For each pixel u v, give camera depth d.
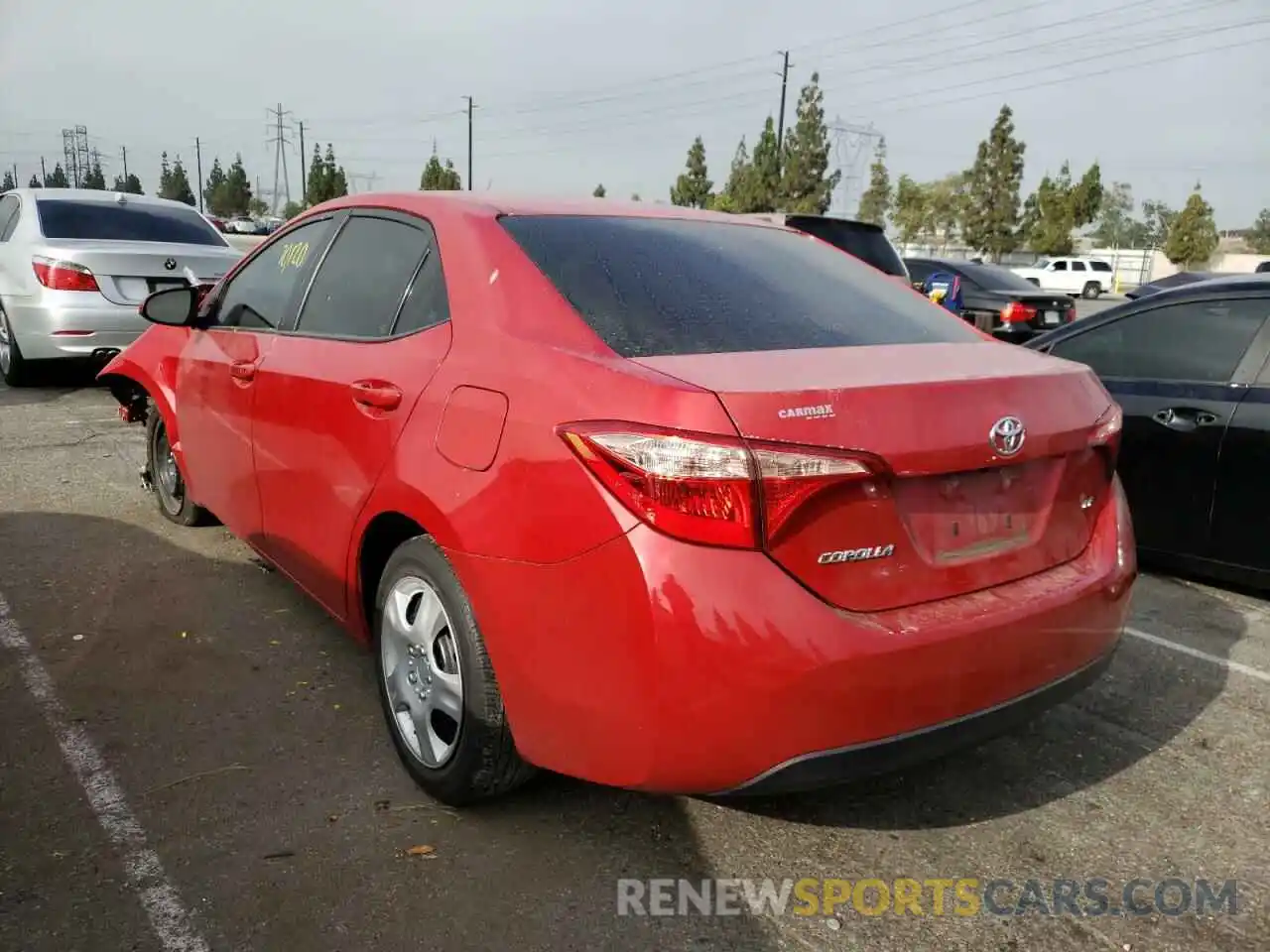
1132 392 4.89
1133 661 3.96
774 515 2.06
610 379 2.23
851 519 2.17
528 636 2.29
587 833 2.66
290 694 3.37
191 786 2.79
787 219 10.03
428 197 3.17
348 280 3.32
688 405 2.07
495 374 2.47
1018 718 2.43
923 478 2.28
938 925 2.38
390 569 2.83
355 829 2.63
